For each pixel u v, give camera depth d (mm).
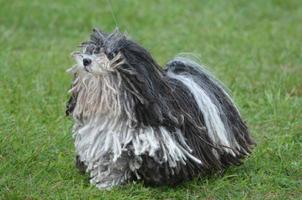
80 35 21672
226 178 11672
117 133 10609
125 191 11008
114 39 10539
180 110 10758
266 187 11688
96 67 10367
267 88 16672
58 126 14016
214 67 18203
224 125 11352
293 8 25188
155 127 10562
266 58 19328
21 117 14492
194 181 11336
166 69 11492
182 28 22328
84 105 10734
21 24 22469
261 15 24234
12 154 12539
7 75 17094
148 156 10539
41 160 12438
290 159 12812
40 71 17641
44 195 11148
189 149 10766
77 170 11875
